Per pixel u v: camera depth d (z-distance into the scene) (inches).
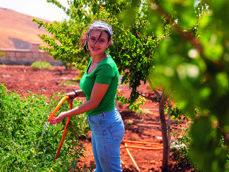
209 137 21.3
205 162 21.6
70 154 129.5
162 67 17.7
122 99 134.6
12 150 97.2
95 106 86.0
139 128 223.5
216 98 19.5
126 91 372.8
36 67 581.6
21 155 93.0
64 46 142.6
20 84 394.3
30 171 85.3
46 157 101.8
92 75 85.3
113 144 91.2
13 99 146.5
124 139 197.2
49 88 377.1
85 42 100.1
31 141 110.0
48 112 154.6
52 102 175.0
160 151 172.6
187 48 20.0
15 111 130.6
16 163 89.1
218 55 18.1
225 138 22.5
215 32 18.5
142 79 119.9
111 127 89.9
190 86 16.8
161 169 144.0
